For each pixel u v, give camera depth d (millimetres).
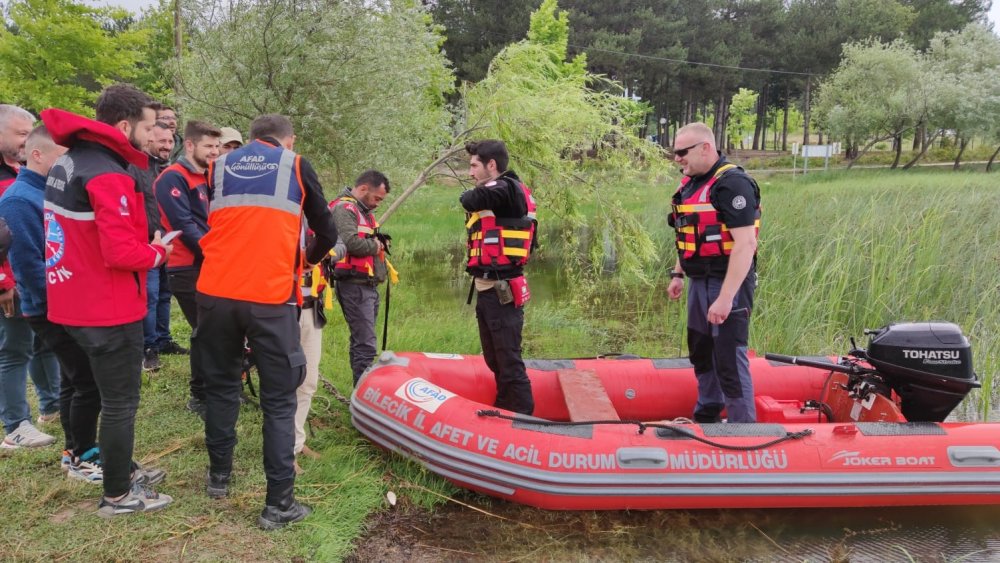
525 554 2906
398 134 7652
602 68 34406
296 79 6762
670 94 38969
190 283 3643
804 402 4156
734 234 3273
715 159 3475
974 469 3139
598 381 3967
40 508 2797
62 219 2461
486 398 4164
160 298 4777
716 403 3848
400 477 3418
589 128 6488
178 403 3961
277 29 6551
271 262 2625
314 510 2977
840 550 3020
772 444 3164
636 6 37219
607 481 3070
